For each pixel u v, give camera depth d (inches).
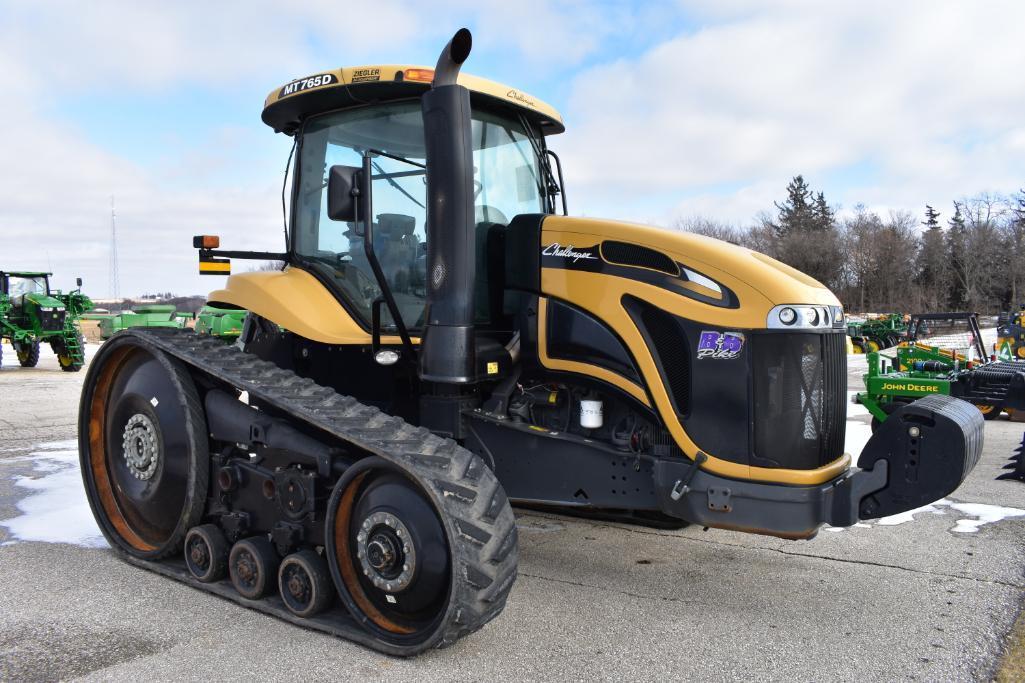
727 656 116.6
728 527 127.7
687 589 147.3
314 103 161.6
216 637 122.4
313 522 130.0
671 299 132.7
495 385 149.6
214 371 141.9
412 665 112.5
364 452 129.6
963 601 140.9
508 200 161.8
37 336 655.8
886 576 155.3
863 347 977.5
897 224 2239.2
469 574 108.6
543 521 198.8
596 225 142.6
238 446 148.0
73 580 149.0
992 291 2098.9
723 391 127.4
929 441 123.2
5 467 254.5
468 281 134.1
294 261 169.5
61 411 399.2
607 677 109.1
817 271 2194.9
